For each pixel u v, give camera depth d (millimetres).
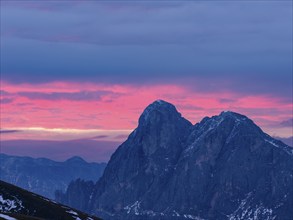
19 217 154000
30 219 154250
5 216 151375
